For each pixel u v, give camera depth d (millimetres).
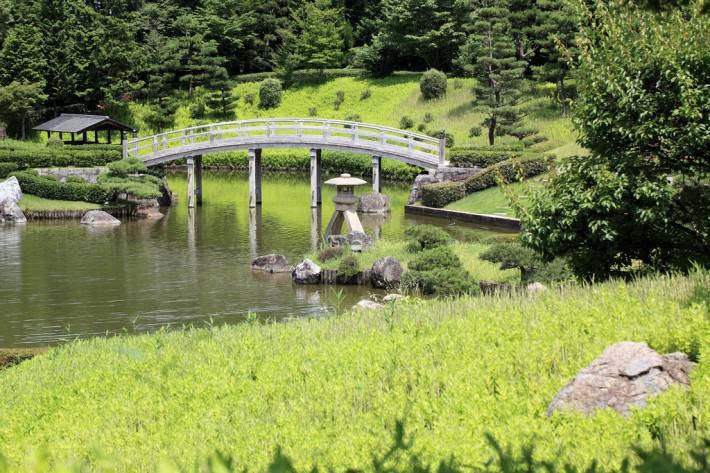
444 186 33344
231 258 23594
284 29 68125
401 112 53844
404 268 19641
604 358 6035
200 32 64312
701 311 7281
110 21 60344
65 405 8695
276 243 26188
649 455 4434
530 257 16578
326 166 52656
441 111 52188
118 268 22000
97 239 27000
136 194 32375
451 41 57312
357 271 19891
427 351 8406
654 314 7918
